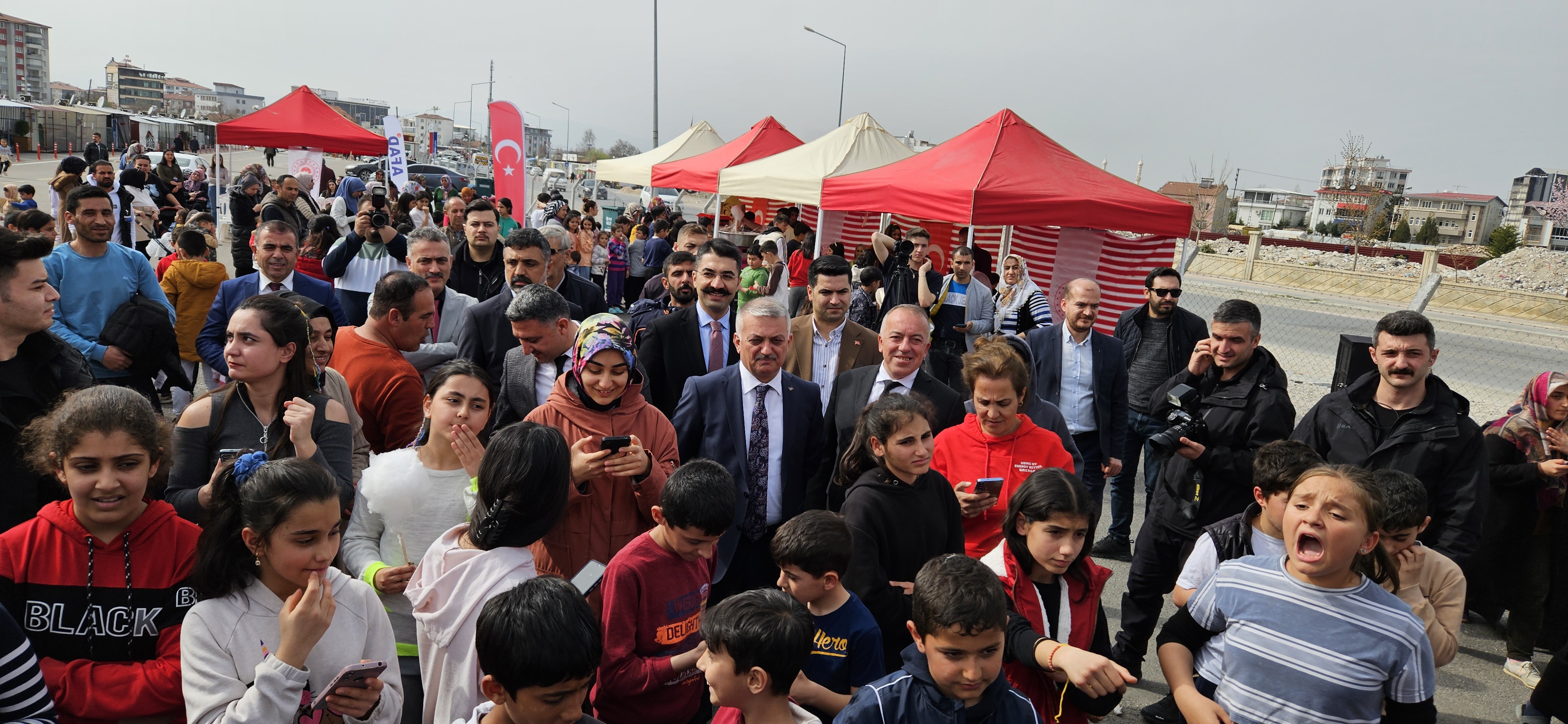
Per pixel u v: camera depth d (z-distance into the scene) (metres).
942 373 5.76
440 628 2.37
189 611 2.11
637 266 14.02
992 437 3.54
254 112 13.38
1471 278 30.67
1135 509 6.59
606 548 3.04
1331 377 11.34
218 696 2.00
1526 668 4.26
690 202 39.97
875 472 3.02
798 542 2.47
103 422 2.12
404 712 2.67
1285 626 2.41
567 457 2.49
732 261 4.67
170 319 5.05
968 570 2.14
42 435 2.17
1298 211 113.69
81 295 4.78
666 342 4.60
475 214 5.83
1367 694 2.33
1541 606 4.24
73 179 8.31
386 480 2.85
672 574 2.63
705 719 3.24
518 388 3.80
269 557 2.06
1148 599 3.84
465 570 2.42
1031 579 2.72
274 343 2.92
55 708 2.05
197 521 2.71
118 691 2.11
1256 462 2.94
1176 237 8.04
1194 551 3.10
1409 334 3.57
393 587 2.64
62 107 46.00
